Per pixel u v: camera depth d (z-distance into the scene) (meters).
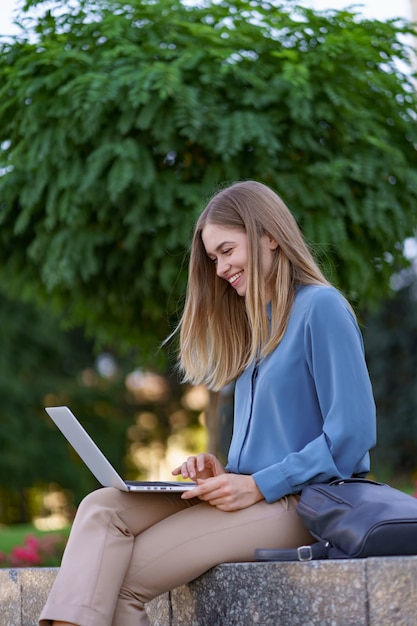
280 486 2.98
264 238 3.20
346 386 2.98
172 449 25.41
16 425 20.16
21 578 4.11
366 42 6.46
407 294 20.09
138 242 6.59
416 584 2.51
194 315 3.44
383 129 6.56
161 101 6.11
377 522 2.68
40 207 6.66
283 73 6.18
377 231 6.53
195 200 6.20
